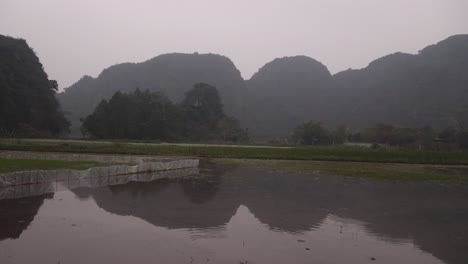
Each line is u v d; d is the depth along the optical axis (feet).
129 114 290.56
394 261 27.45
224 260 26.27
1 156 95.55
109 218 37.09
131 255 26.73
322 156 132.98
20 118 277.03
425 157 134.41
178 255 27.02
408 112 470.39
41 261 25.00
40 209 39.68
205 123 371.35
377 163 123.03
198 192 54.39
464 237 34.22
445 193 60.13
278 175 79.51
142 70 619.26
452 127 325.21
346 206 47.03
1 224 33.58
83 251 27.20
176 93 568.41
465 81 481.05
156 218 37.70
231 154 133.80
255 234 33.01
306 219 39.19
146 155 124.77
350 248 30.01
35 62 336.90
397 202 50.98
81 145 135.85
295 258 27.17
